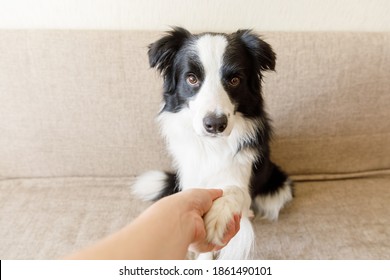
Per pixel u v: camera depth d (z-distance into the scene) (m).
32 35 1.25
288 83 1.30
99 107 1.31
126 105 1.31
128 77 1.28
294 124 1.36
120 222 1.21
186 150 1.18
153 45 1.08
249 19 1.36
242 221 1.08
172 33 1.09
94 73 1.27
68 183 1.40
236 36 1.06
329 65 1.29
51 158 1.38
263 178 1.24
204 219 0.78
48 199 1.31
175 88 1.10
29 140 1.34
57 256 1.06
